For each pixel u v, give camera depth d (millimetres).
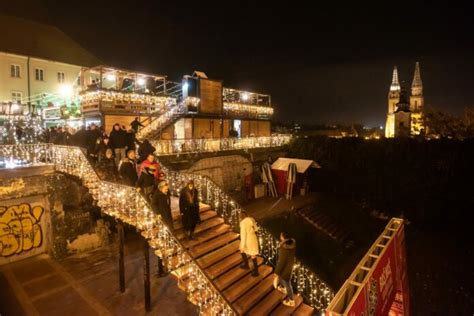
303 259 17812
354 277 4906
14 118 18453
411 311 13742
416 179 24422
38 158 13453
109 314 9359
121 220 9852
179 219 9406
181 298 10250
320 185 29266
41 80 32688
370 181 26484
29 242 12680
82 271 11945
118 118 20781
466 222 22172
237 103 29766
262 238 11078
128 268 12281
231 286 7898
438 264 17844
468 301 14422
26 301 9922
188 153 19641
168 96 24391
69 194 13445
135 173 10219
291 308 8078
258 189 25766
